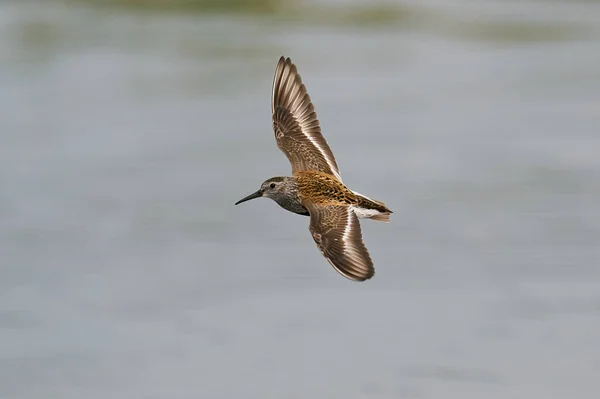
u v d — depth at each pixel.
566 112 24.66
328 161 9.61
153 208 18.84
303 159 9.53
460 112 24.69
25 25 32.50
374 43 31.81
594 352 14.23
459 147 22.22
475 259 16.97
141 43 30.72
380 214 8.56
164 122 23.69
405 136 22.89
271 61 28.86
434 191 19.69
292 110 10.02
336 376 13.67
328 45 31.25
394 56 30.25
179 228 18.08
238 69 27.92
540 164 21.11
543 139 22.67
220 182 20.02
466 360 14.09
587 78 27.73
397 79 27.67
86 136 22.64
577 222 18.25
